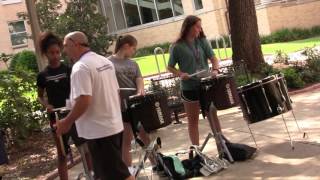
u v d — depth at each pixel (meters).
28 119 9.93
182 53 6.54
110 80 4.79
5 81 9.70
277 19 26.22
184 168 6.40
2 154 5.71
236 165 6.43
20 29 31.72
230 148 6.59
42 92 6.12
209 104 6.35
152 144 6.41
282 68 12.78
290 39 25.44
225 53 19.78
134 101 5.84
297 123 8.01
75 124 5.23
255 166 6.28
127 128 6.13
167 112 5.89
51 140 9.95
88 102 4.56
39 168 8.27
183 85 6.65
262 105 6.36
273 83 6.43
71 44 4.75
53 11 19.80
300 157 6.35
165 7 30.62
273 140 7.36
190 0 29.53
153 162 6.55
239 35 13.14
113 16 32.06
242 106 6.43
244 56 13.10
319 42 21.78
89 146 4.77
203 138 8.21
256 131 8.06
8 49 31.38
